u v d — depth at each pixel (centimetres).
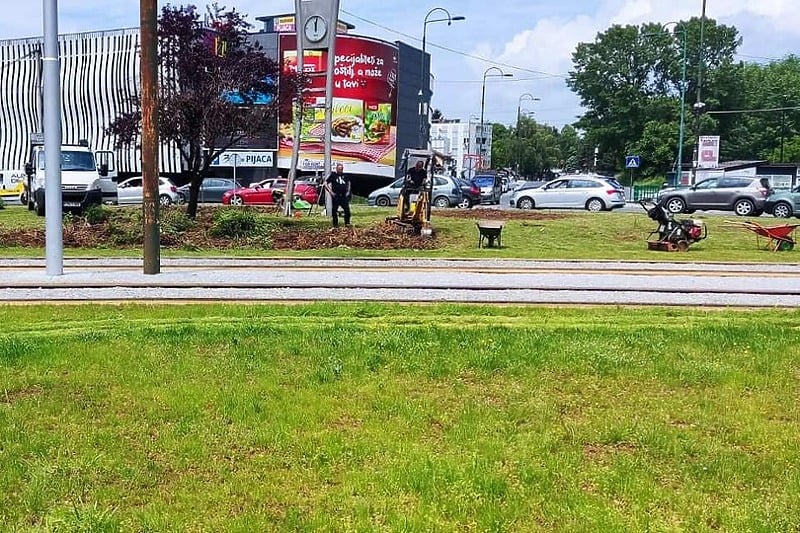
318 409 620
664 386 695
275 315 1027
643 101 9662
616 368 738
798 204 3347
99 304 1134
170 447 543
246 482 490
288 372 718
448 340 838
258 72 2447
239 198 4084
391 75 5609
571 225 2553
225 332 872
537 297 1214
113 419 596
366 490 479
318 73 2875
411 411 617
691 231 2106
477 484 484
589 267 1634
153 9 1366
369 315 1023
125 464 514
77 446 543
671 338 862
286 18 6056
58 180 1382
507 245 2175
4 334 874
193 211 2486
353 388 675
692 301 1195
